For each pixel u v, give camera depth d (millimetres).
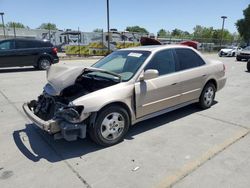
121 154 3930
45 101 4430
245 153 3918
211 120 5395
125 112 4254
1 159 3809
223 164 3596
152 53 4777
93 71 4418
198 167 3529
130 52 5090
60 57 24438
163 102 4852
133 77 4387
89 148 4133
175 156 3850
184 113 5824
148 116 4680
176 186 3121
